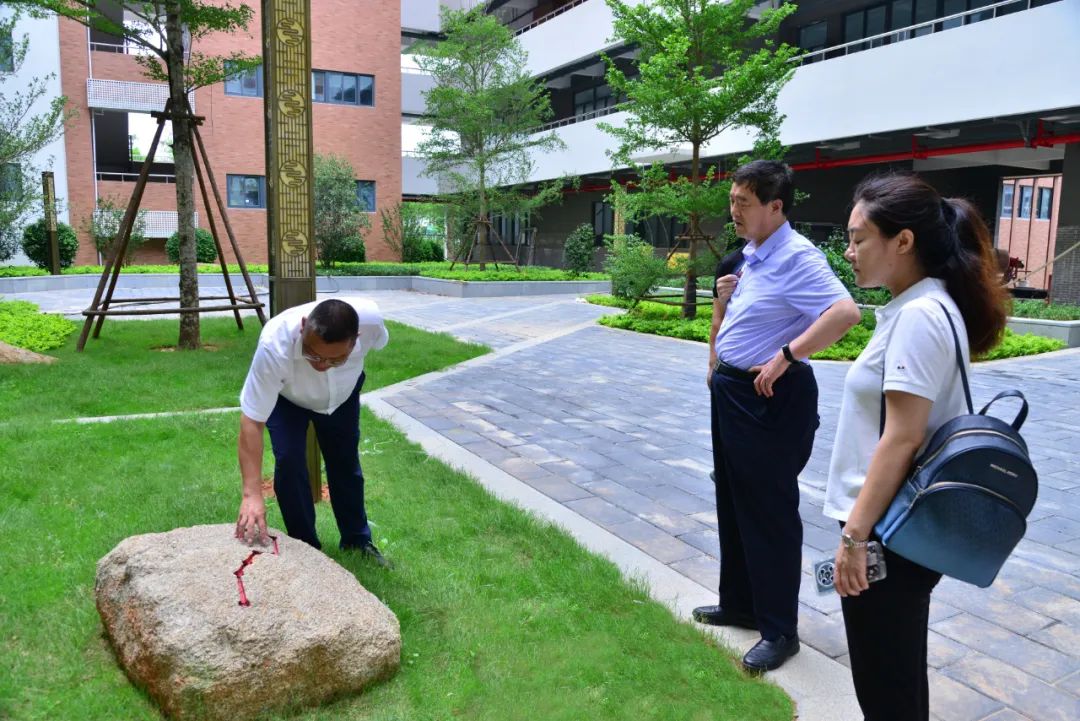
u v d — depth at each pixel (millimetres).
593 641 3031
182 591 2553
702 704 2674
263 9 5895
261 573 2717
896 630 2012
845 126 15797
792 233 3008
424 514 4328
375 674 2652
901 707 2053
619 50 23281
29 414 6238
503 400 7672
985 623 3398
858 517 1918
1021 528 1788
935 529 1803
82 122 22562
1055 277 14594
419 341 11000
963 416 1871
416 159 29250
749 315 2990
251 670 2410
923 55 14211
